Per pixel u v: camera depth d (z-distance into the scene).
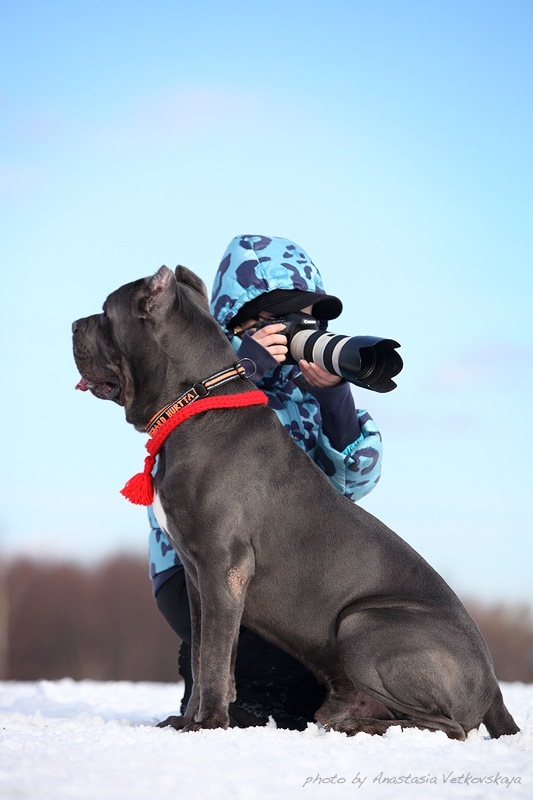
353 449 7.77
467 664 6.29
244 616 6.86
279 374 7.96
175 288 6.91
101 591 33.38
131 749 5.09
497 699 6.50
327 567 6.68
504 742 5.80
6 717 6.80
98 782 4.26
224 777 4.45
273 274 7.87
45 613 32.78
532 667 27.53
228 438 6.70
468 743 5.68
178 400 6.80
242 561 6.53
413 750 5.27
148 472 6.87
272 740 5.52
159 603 7.80
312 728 6.38
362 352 6.90
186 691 7.70
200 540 6.53
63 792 4.06
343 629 6.52
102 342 7.02
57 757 4.79
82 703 9.04
